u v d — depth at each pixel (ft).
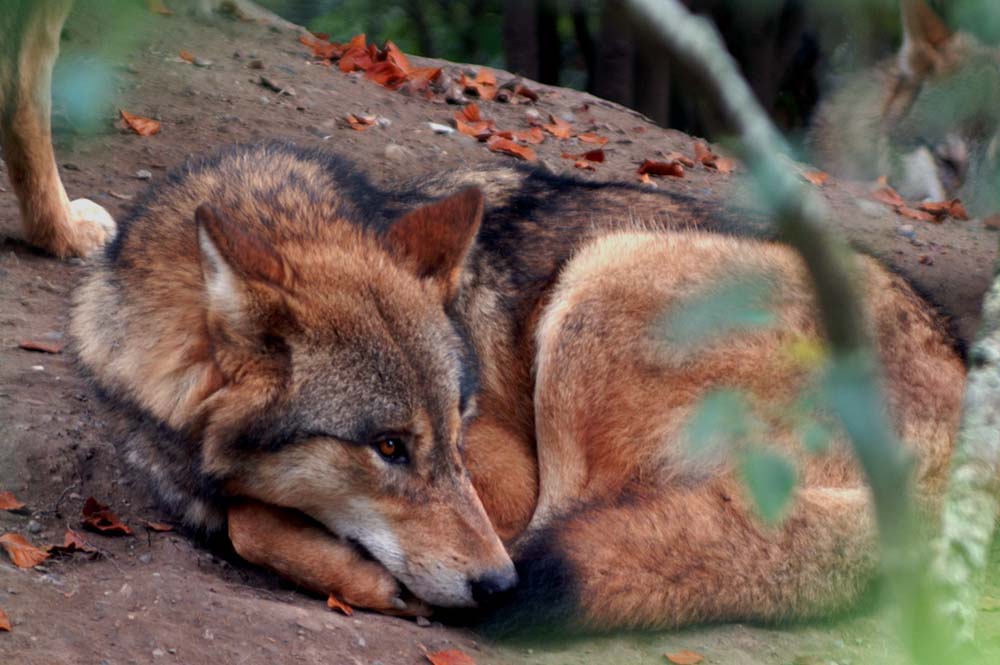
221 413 23.99
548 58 74.08
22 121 36.91
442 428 24.41
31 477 27.50
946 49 66.28
